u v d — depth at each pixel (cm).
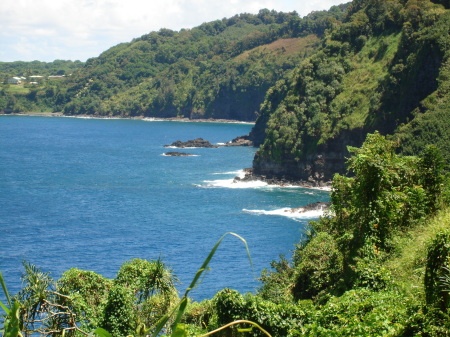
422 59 11412
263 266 6216
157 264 3344
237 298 2816
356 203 3269
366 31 14400
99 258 6431
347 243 3344
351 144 12225
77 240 7238
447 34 11275
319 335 2217
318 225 4819
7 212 8912
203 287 5494
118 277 3419
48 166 14575
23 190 11019
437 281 1886
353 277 3045
